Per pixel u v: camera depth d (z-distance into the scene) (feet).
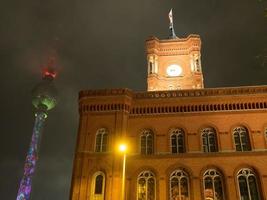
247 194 103.60
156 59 193.26
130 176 110.32
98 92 127.03
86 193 107.76
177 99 123.65
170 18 241.35
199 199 103.76
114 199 105.40
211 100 121.70
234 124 116.78
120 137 117.50
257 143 111.55
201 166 109.50
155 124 121.19
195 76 183.42
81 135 120.26
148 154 114.42
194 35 195.83
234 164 108.27
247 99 119.75
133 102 126.11
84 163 113.70
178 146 116.67
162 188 107.04
